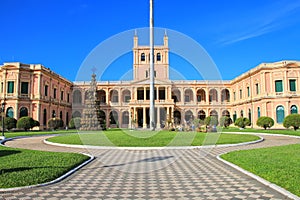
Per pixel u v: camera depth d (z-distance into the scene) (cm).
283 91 4344
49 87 5050
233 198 602
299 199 570
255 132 3111
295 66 4322
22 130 3981
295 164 912
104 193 648
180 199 598
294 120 3192
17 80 4488
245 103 5284
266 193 637
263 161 985
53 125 4478
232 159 1085
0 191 644
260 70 4588
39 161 1020
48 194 636
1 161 1020
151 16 2545
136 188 694
